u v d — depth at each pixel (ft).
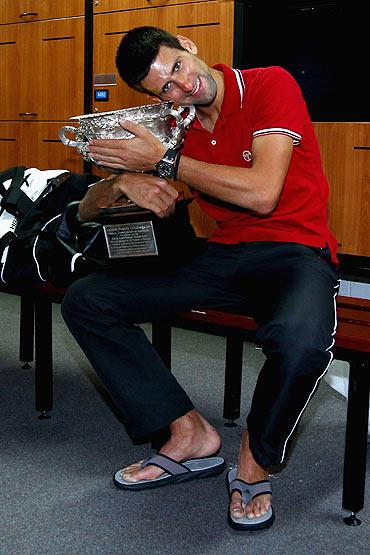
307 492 6.50
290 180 6.44
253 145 6.16
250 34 11.47
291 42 11.55
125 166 6.26
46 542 5.64
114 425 7.98
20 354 10.07
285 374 5.38
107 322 6.25
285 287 5.89
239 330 6.35
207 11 11.73
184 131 6.35
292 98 6.18
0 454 7.22
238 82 6.35
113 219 6.56
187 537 5.73
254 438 5.50
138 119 6.13
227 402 8.09
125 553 5.50
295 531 5.84
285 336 5.41
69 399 8.75
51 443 7.48
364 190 10.58
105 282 6.41
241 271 6.47
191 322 6.59
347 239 10.80
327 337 5.52
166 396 6.26
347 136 10.62
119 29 12.82
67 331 11.84
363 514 6.12
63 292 7.63
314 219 6.51
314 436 7.77
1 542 5.63
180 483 6.63
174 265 6.68
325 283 5.97
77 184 8.03
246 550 5.56
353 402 5.84
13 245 7.73
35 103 14.17
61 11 13.55
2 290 8.19
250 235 6.56
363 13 10.82
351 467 5.93
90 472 6.84
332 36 11.17
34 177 8.30
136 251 6.59
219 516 6.06
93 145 6.23
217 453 6.88
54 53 13.78
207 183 5.99
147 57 6.21
